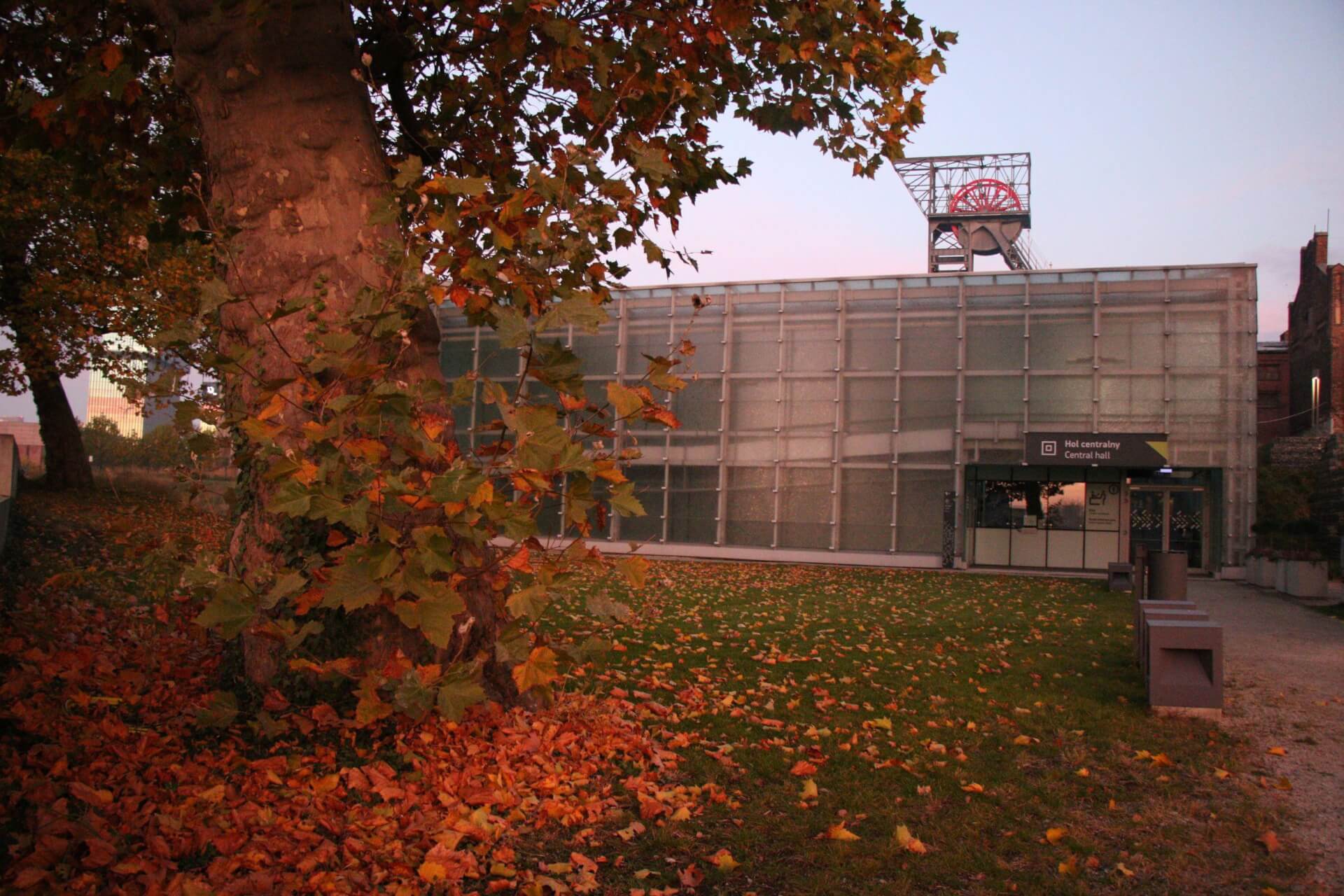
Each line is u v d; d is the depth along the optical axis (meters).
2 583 8.32
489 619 5.76
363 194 5.68
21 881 3.09
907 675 8.79
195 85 5.58
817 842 4.41
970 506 27.59
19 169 16.67
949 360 27.61
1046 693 8.11
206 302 4.53
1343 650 11.32
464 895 3.64
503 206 5.00
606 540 30.06
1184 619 8.32
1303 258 38.25
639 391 4.74
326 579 4.64
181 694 5.52
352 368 4.30
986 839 4.59
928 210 58.50
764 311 29.45
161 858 3.49
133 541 5.51
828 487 28.48
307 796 4.29
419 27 7.36
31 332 18.98
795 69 8.16
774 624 12.39
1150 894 3.98
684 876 3.93
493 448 4.62
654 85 7.30
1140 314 26.19
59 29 7.19
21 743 4.41
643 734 6.04
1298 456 32.84
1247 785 5.55
